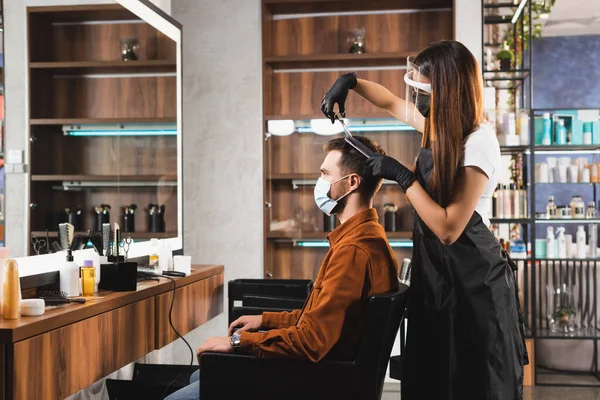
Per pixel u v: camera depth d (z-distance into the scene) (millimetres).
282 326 2361
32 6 2674
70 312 2188
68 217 2898
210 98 5027
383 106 2545
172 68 4023
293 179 5047
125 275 2688
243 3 4988
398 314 2014
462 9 4812
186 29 5047
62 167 2857
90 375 2316
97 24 3188
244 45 4992
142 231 3602
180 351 4988
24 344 1941
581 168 5164
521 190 4957
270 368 2016
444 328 1987
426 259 2031
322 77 5152
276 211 5074
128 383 2965
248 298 3396
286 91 5184
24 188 2584
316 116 4945
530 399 4395
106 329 2434
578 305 5180
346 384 1975
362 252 2039
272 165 5070
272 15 5191
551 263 5383
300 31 5164
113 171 3318
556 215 5234
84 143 3072
